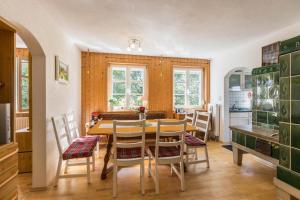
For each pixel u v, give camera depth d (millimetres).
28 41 2143
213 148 4270
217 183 2588
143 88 5039
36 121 2354
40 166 2381
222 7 2273
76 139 3207
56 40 2783
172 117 5152
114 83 4895
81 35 3336
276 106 2910
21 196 2242
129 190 2395
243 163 3334
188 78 5395
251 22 2725
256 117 3363
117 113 4602
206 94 5414
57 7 2262
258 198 2223
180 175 2486
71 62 3699
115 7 2273
